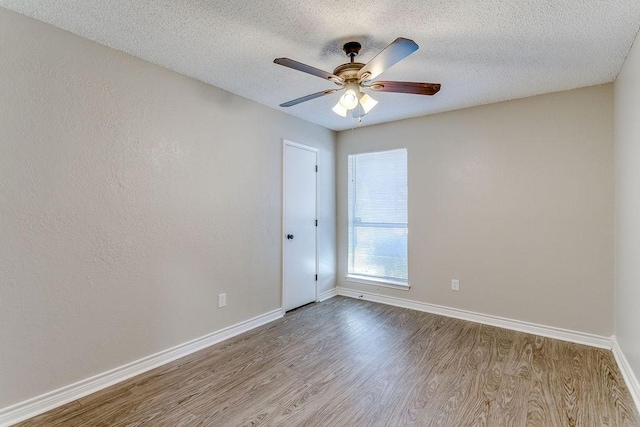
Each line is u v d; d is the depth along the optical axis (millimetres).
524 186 3168
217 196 2957
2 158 1791
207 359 2621
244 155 3217
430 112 3658
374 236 4289
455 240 3588
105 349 2223
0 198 1786
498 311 3326
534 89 2951
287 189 3750
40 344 1937
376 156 4258
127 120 2322
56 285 2000
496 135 3316
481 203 3414
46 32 1938
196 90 2777
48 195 1960
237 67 2557
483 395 2092
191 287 2752
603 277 2801
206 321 2873
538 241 3102
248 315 3268
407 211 3947
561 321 2994
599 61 2396
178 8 1807
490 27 1977
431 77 2686
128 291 2342
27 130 1874
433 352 2725
